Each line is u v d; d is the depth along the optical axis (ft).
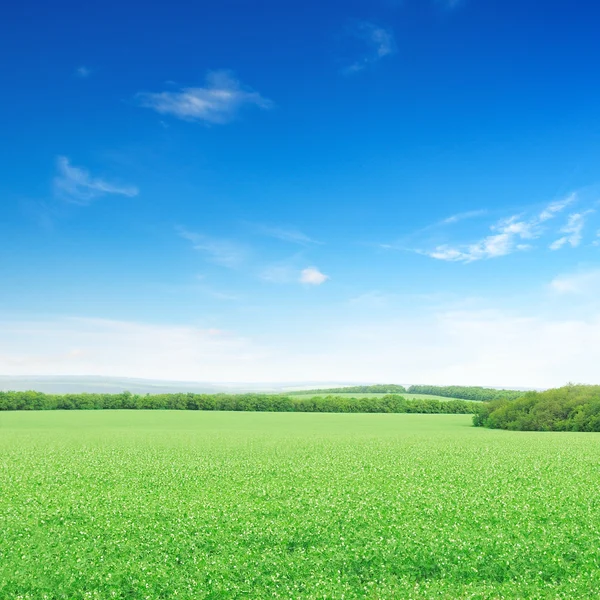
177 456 136.36
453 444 172.65
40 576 46.68
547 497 76.13
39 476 101.04
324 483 90.74
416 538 55.52
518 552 51.26
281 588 44.24
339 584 44.21
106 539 57.77
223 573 47.01
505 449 154.40
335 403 459.32
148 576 46.39
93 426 287.28
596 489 82.84
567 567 47.78
